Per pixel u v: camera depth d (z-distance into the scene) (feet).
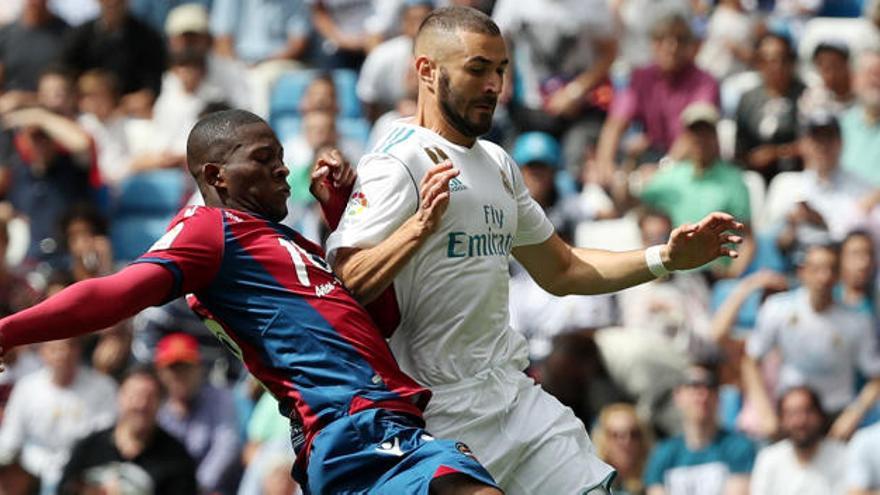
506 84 157.99
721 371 136.15
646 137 156.46
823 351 131.54
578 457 68.08
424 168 66.28
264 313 63.77
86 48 169.99
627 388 121.19
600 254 72.13
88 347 138.00
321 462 63.05
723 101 164.04
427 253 66.44
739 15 172.45
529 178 142.20
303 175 147.84
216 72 167.63
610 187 152.46
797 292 133.80
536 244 71.72
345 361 63.62
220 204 65.36
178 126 163.94
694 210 146.72
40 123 154.40
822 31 176.55
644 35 170.19
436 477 61.93
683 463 120.06
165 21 186.09
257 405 133.39
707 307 138.62
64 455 131.64
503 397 67.56
